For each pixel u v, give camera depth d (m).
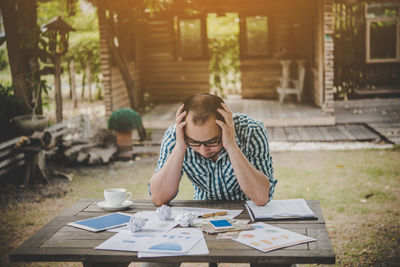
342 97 13.45
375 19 12.99
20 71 8.05
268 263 2.16
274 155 8.55
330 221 5.22
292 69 13.83
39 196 6.58
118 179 7.40
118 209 2.87
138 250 2.21
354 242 4.61
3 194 6.64
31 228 5.34
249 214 2.69
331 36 10.46
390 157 8.00
